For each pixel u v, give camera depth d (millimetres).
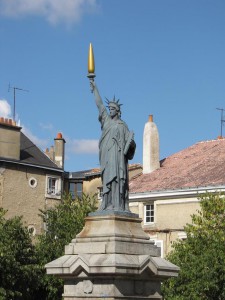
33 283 38938
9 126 51969
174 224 42938
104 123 22094
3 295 35781
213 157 46438
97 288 20094
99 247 20453
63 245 41344
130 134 21844
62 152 57531
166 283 33188
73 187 58906
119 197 21547
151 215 44406
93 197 46312
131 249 20641
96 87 22531
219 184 41406
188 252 33969
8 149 51875
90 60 22578
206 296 33031
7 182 51625
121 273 19812
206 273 32562
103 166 21719
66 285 20656
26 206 52750
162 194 43469
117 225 20844
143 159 48312
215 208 35844
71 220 42438
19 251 38875
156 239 43438
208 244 34062
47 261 40312
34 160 54125
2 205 51125
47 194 54375
